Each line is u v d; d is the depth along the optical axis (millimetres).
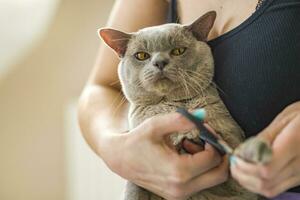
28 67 1321
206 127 468
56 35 1311
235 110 554
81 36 1310
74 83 1322
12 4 1227
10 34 1257
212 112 549
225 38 572
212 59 579
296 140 417
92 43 1307
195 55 575
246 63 542
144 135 510
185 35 586
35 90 1330
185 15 650
